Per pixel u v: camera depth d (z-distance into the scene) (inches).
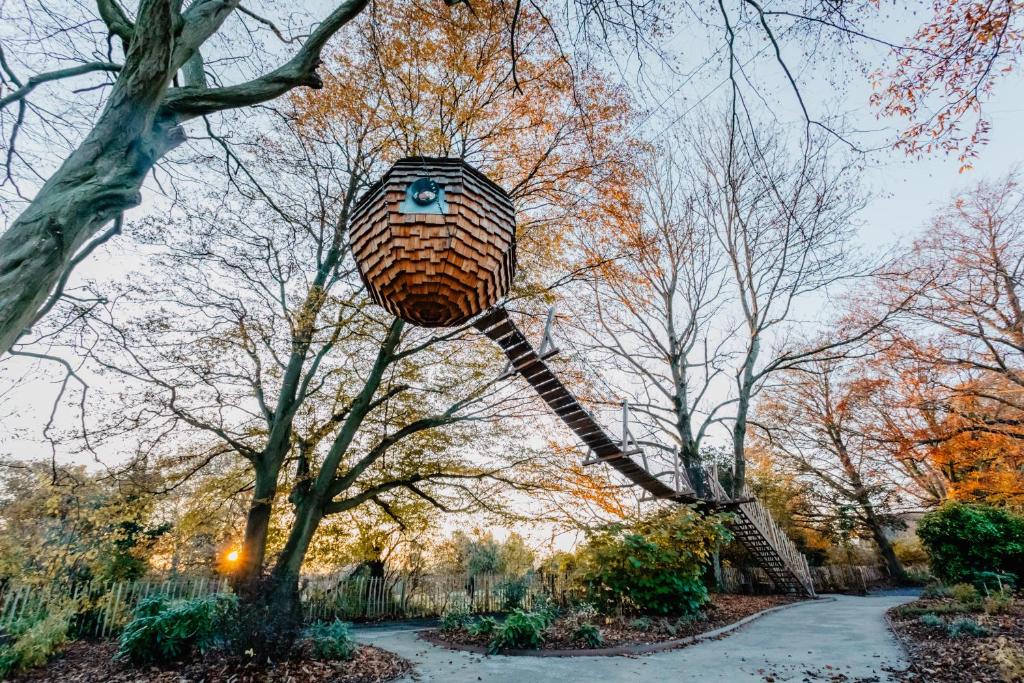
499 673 213.8
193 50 122.6
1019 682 163.9
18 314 79.3
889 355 561.0
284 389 349.1
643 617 319.3
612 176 362.6
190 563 449.1
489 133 361.7
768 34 144.8
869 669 197.0
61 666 251.9
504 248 80.3
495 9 290.5
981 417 524.4
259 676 210.1
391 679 208.5
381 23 306.8
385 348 340.8
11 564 302.4
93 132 98.8
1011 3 163.9
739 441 568.1
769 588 600.1
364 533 428.5
